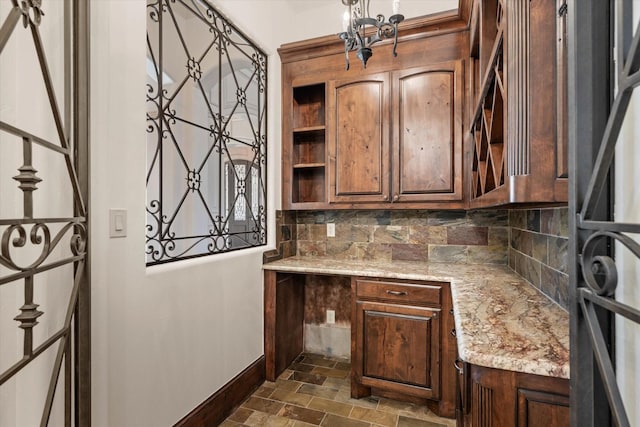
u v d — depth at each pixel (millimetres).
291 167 2695
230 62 2176
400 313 2088
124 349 1348
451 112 2225
